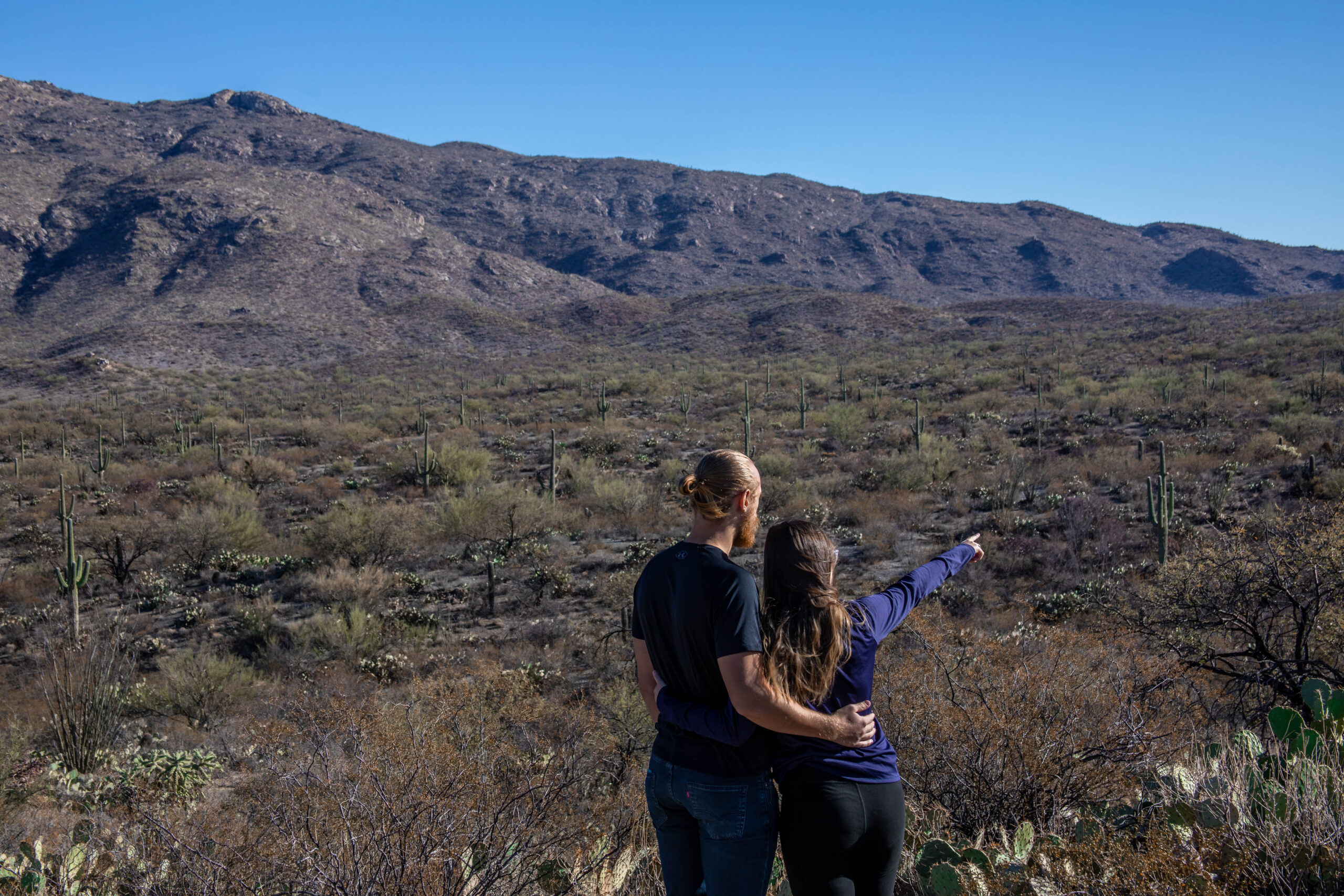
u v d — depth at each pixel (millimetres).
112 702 12133
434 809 2916
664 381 76438
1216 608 6984
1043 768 3807
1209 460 32656
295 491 38125
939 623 6828
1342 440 33625
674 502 32969
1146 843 2648
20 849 4270
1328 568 6691
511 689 8852
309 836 2920
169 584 24844
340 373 97000
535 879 2979
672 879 1993
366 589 22406
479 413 64000
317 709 7371
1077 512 24688
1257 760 3051
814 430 49250
